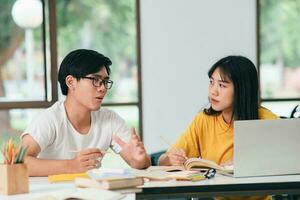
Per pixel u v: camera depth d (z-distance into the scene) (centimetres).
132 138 237
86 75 225
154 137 476
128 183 181
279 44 496
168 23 471
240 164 203
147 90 475
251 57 479
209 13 471
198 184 192
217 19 473
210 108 257
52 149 235
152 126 476
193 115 475
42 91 478
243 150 202
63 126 235
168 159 239
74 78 228
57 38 475
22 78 476
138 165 230
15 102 468
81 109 235
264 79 496
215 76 243
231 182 196
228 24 473
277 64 496
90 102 228
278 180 198
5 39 473
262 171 205
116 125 250
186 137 258
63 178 203
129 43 484
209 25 472
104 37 484
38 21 473
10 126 469
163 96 475
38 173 212
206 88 474
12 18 472
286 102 497
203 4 471
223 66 241
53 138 232
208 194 193
